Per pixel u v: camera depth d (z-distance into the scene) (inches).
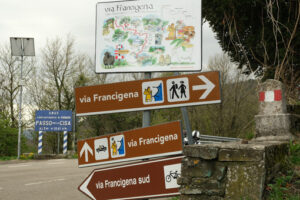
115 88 157.6
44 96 1266.0
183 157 140.1
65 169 499.8
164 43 178.7
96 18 186.9
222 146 123.9
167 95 150.4
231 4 415.2
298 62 413.7
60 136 1305.4
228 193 120.8
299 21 393.4
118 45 183.6
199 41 174.7
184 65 175.8
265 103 261.9
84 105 160.4
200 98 145.0
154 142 147.4
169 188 143.0
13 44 834.8
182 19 177.6
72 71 1262.3
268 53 431.5
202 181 124.9
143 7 181.9
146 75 181.3
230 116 1212.5
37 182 356.5
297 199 118.1
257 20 444.5
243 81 1178.6
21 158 837.8
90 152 160.6
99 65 185.0
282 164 141.2
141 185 148.9
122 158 153.5
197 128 1264.8
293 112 289.0
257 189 116.3
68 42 1266.0
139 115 1273.4
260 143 138.6
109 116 1251.2
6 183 350.9
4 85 1264.8
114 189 153.8
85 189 159.0
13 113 1261.1
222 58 1222.3
